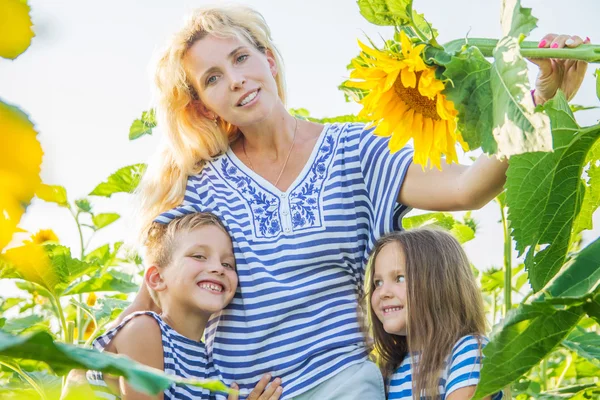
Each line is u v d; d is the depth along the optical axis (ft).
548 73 6.47
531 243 5.95
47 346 1.94
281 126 10.16
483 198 8.74
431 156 5.95
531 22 5.11
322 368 9.30
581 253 5.83
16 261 1.68
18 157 1.59
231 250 9.79
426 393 9.25
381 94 5.86
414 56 5.61
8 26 1.65
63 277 11.66
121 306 13.01
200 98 10.23
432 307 9.58
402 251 9.73
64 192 13.92
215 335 9.68
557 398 10.65
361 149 9.88
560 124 5.69
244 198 10.01
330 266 9.68
